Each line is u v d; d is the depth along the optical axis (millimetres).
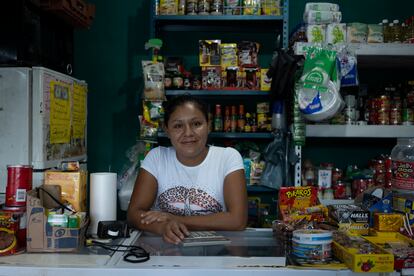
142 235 1492
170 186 1802
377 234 1400
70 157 2201
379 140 3184
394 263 1102
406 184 1567
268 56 3178
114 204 1524
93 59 3207
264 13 2814
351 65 2506
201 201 1771
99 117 3223
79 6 2254
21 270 1105
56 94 2006
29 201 1267
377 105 2730
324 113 2393
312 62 2439
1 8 1823
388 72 3186
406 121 2697
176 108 1688
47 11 2043
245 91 2771
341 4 3162
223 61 2822
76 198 1428
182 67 2918
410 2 3152
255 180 2809
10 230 1255
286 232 1345
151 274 1085
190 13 2797
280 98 2654
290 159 2662
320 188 2781
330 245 1194
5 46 1833
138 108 3209
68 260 1175
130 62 3205
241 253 1238
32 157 1856
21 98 1842
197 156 1783
